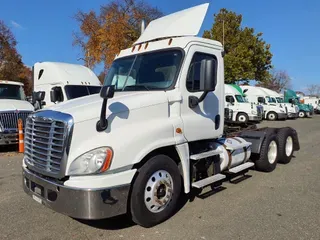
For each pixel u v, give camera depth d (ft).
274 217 14.65
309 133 51.65
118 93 14.89
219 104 17.29
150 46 16.43
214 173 17.49
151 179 13.21
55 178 12.09
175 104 14.61
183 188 15.17
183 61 14.90
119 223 14.03
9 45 133.69
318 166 25.41
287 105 96.63
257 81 125.59
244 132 23.52
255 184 20.07
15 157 30.04
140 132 12.84
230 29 110.63
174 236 12.75
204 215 14.89
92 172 11.46
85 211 11.27
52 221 14.33
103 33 83.30
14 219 14.56
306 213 15.12
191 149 16.44
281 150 24.72
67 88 39.52
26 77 144.56
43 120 12.59
